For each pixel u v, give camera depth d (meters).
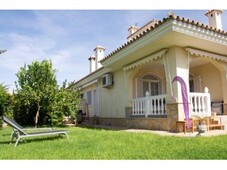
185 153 5.25
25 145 7.22
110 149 6.09
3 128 14.91
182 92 9.09
